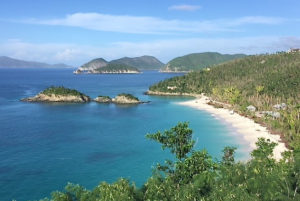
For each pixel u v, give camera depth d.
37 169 71.31
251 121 128.38
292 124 99.44
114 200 26.50
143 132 110.50
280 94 165.88
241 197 30.12
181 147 36.59
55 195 31.77
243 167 39.72
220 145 92.19
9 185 61.97
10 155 81.12
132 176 68.19
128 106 176.88
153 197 29.98
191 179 33.78
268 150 52.88
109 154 83.94
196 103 189.75
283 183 38.81
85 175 68.38
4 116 137.38
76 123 125.25
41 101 186.38
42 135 103.75
